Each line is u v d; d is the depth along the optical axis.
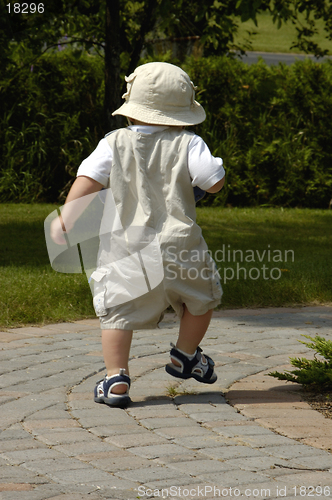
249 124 16.25
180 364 3.84
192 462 2.80
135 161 3.49
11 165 15.01
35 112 15.27
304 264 8.37
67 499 2.43
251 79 16.08
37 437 3.08
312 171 16.52
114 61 11.39
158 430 3.21
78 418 3.37
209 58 16.25
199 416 3.42
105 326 3.62
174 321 5.93
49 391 3.83
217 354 4.79
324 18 16.14
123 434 3.14
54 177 15.52
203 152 3.52
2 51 13.46
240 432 3.19
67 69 15.34
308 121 16.47
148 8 11.49
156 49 15.93
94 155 3.49
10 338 5.17
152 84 3.54
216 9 13.91
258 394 3.86
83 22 13.66
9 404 3.57
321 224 13.78
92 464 2.77
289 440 3.10
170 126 3.60
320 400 3.77
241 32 47.56
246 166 16.19
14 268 7.64
